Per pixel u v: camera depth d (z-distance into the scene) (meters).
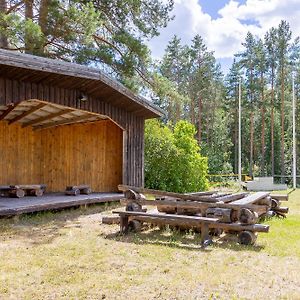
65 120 11.55
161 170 14.41
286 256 4.80
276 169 35.59
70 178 13.05
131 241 5.58
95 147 12.87
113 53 14.74
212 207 5.86
